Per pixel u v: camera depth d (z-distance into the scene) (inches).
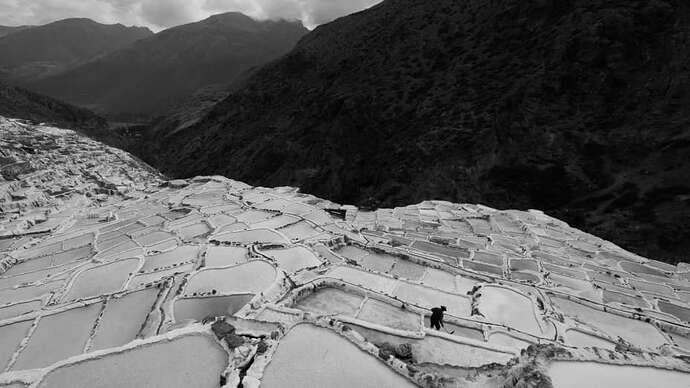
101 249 1254.9
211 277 877.8
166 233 1336.1
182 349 475.8
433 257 1111.6
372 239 1259.8
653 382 411.5
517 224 1608.0
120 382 424.8
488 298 849.5
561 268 1168.2
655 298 1037.2
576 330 757.3
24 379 443.5
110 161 2426.2
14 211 1601.9
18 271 1168.2
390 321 713.0
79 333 745.0
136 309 799.1
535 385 391.2
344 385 413.1
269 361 442.6
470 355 588.1
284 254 1024.9
